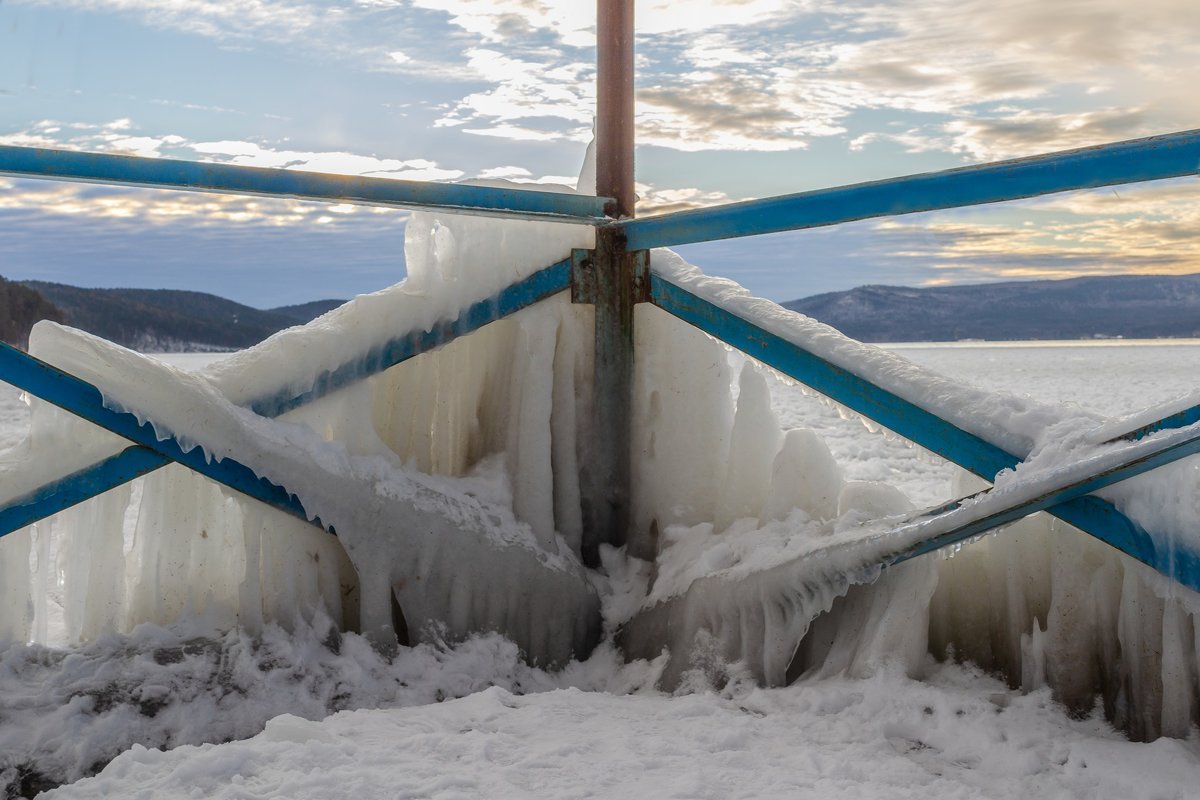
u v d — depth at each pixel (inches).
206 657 106.6
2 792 89.1
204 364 116.6
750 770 84.4
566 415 135.2
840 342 116.9
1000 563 104.1
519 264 129.4
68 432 107.5
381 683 110.7
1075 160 90.1
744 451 129.6
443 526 117.9
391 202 116.1
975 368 1011.9
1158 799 77.7
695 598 115.6
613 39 134.4
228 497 113.5
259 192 113.8
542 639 123.6
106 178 111.7
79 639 110.7
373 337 120.3
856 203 106.7
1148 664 90.9
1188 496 88.0
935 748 90.7
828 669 107.2
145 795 78.0
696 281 129.6
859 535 104.1
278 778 79.9
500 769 82.4
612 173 135.2
